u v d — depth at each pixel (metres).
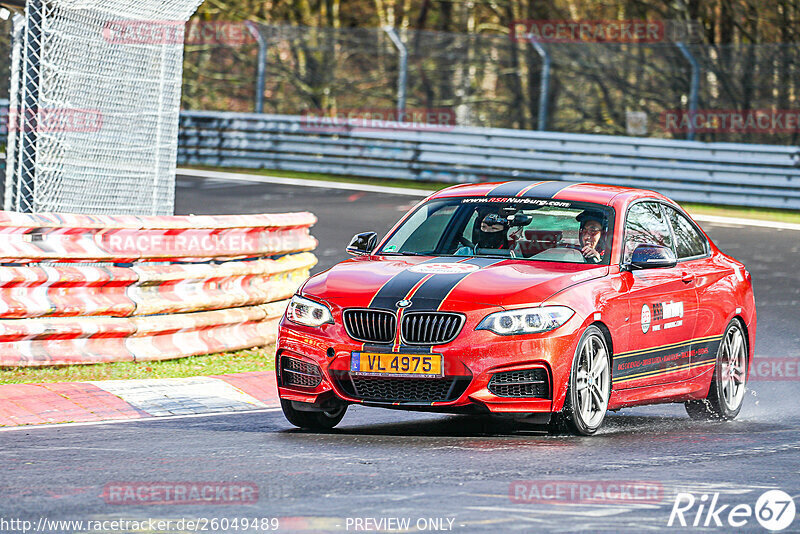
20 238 33.84
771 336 45.41
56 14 37.91
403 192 85.56
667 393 30.97
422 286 27.36
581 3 120.81
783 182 81.25
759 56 100.12
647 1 115.81
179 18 41.59
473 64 109.69
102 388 32.47
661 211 32.81
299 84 114.69
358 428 29.38
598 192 31.69
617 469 23.84
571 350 26.97
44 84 37.84
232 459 24.45
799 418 33.59
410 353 26.64
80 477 22.58
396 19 132.12
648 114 103.94
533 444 26.67
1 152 87.69
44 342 34.25
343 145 94.25
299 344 27.78
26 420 28.98
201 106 116.44
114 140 40.03
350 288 27.81
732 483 22.83
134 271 36.12
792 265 60.38
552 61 104.94
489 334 26.48
